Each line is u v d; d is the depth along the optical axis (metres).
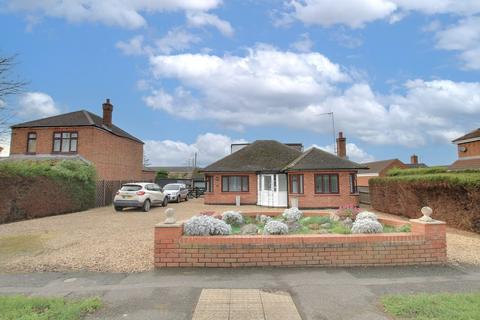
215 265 6.16
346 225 8.52
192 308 4.27
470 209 10.42
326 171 20.91
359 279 5.45
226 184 25.22
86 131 25.12
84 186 19.80
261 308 4.21
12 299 4.44
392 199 16.58
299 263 6.18
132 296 4.72
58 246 8.49
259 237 6.22
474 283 5.25
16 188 14.25
